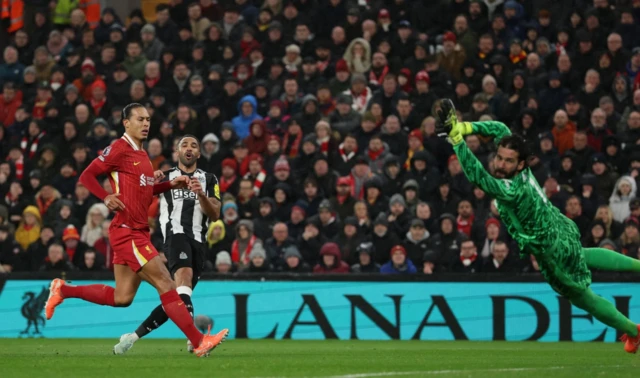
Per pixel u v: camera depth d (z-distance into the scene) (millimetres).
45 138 60781
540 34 65000
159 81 63281
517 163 25844
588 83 59844
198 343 28844
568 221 27062
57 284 30062
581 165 56094
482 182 25234
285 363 27906
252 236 50969
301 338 48500
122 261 29016
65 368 25797
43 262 52281
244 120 59938
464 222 51625
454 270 49750
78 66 66062
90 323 48750
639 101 58656
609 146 56656
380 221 50594
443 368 26578
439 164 57000
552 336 47906
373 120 58219
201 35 67750
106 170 28438
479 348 40688
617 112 59469
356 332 48500
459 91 59969
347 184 53250
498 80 61188
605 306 27188
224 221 52500
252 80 63469
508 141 25719
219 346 41031
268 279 48844
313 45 64562
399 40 63250
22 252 52656
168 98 62656
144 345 41281
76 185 56156
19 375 23922
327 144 56594
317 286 48750
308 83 62281
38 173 57812
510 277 48312
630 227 50062
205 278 48938
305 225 53125
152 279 28734
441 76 61406
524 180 25875
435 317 48312
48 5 73125
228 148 57750
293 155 57906
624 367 26953
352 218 51375
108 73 65312
